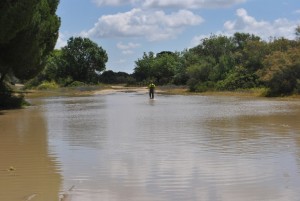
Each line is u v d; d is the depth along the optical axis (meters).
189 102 44.16
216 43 92.88
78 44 112.81
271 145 14.59
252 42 71.94
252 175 10.04
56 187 9.32
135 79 118.75
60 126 21.78
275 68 52.06
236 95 59.53
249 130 18.94
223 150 13.66
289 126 20.34
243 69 70.56
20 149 14.55
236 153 13.07
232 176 9.97
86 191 8.95
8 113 31.44
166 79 109.94
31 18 32.28
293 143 15.00
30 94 71.81
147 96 62.34
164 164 11.48
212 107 35.25
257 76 67.12
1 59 34.78
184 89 85.12
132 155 12.95
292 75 51.66
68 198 8.47
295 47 58.75
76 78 111.12
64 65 110.12
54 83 92.50
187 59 99.19
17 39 33.81
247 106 35.97
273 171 10.42
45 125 22.42
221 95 61.91
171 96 61.88
